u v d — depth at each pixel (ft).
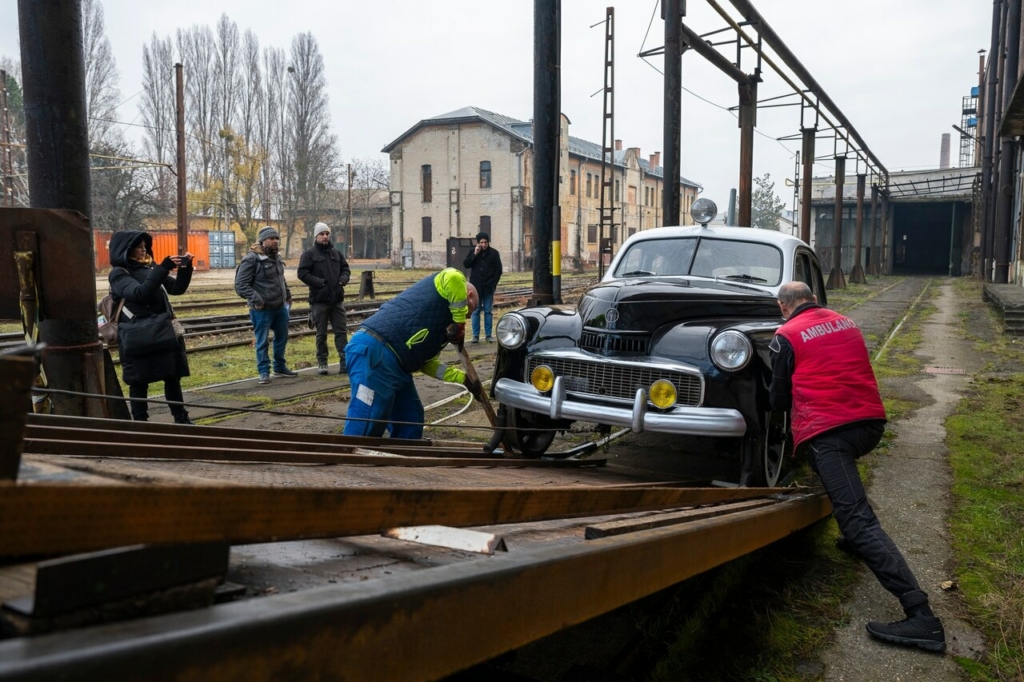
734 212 35.76
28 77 14.30
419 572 4.74
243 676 3.42
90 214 15.02
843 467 11.44
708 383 13.37
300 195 174.81
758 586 12.23
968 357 37.27
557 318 15.37
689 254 19.20
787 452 17.51
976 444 20.47
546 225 29.09
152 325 18.37
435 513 6.15
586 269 181.27
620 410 13.65
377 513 5.44
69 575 3.22
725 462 19.11
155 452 7.36
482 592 4.88
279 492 4.50
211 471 6.99
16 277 13.91
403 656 4.29
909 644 10.37
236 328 45.75
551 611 5.62
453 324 15.08
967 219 148.36
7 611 3.16
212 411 23.38
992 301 63.10
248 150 169.78
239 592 4.32
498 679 6.95
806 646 10.39
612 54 49.52
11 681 2.64
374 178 208.13
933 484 17.33
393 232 169.99
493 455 14.73
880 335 47.32
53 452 6.52
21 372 3.43
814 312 12.51
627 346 14.14
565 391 14.38
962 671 9.75
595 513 8.83
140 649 3.02
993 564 12.87
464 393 27.27
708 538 8.54
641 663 9.65
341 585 4.25
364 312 57.26
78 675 2.82
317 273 29.89
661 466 18.61
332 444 11.07
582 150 181.98
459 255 107.65
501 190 160.15
